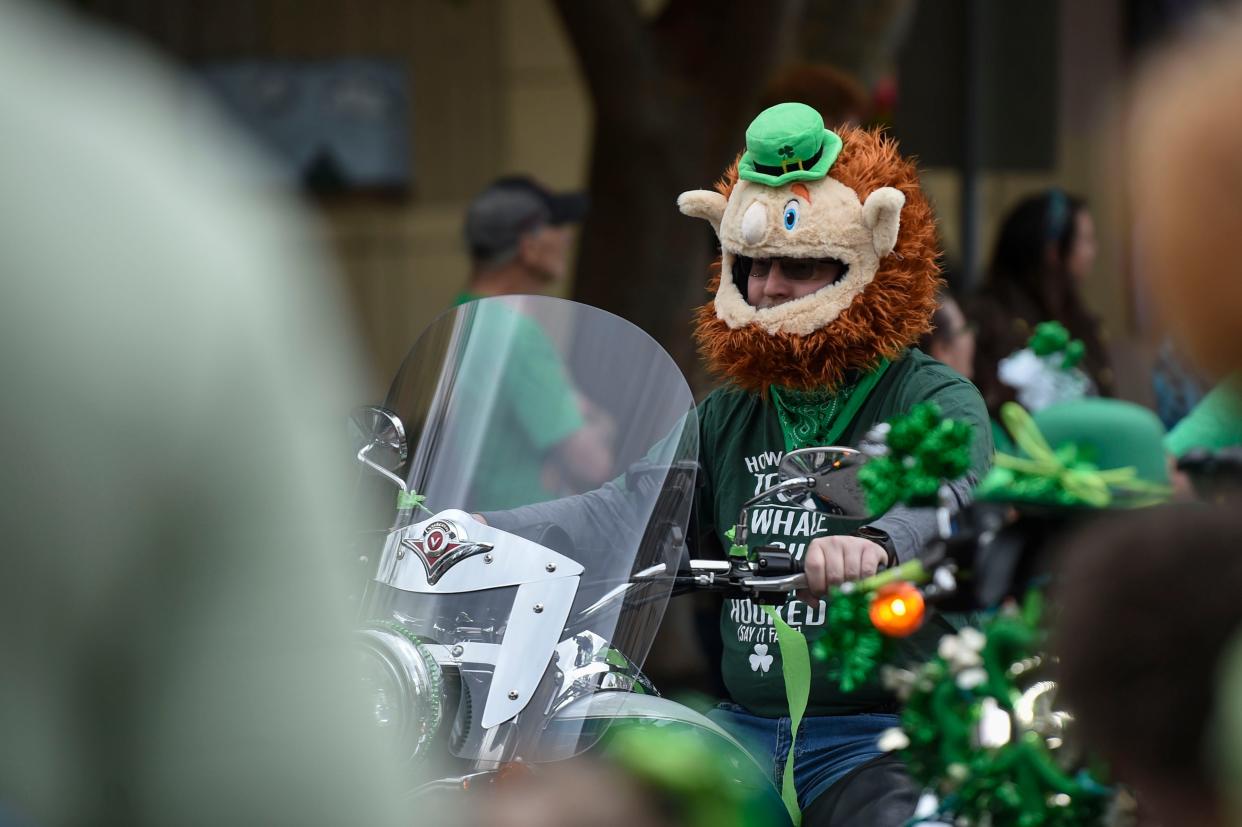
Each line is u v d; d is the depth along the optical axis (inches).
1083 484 146.8
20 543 71.9
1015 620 150.8
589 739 181.6
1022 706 150.6
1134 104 108.3
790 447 252.8
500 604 192.4
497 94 939.3
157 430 71.9
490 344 218.8
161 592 73.2
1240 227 99.3
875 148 256.1
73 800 75.0
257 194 80.0
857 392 249.6
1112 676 115.0
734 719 250.5
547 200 395.2
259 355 73.8
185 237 72.9
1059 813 147.3
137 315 71.7
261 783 76.4
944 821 166.6
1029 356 244.2
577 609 195.5
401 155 940.0
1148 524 117.7
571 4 502.9
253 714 75.7
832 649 164.7
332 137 935.7
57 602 72.5
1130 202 111.0
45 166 71.7
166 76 80.4
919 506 165.0
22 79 73.1
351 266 933.2
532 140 940.0
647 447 213.6
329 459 78.0
